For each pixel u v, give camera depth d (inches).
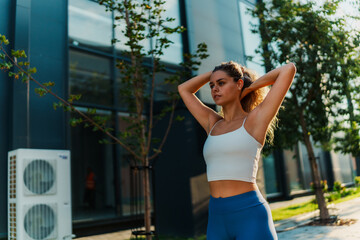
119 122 257.6
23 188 156.1
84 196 234.8
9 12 196.4
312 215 307.4
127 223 255.0
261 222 52.0
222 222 54.2
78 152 234.7
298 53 260.7
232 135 54.6
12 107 184.5
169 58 266.2
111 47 252.7
